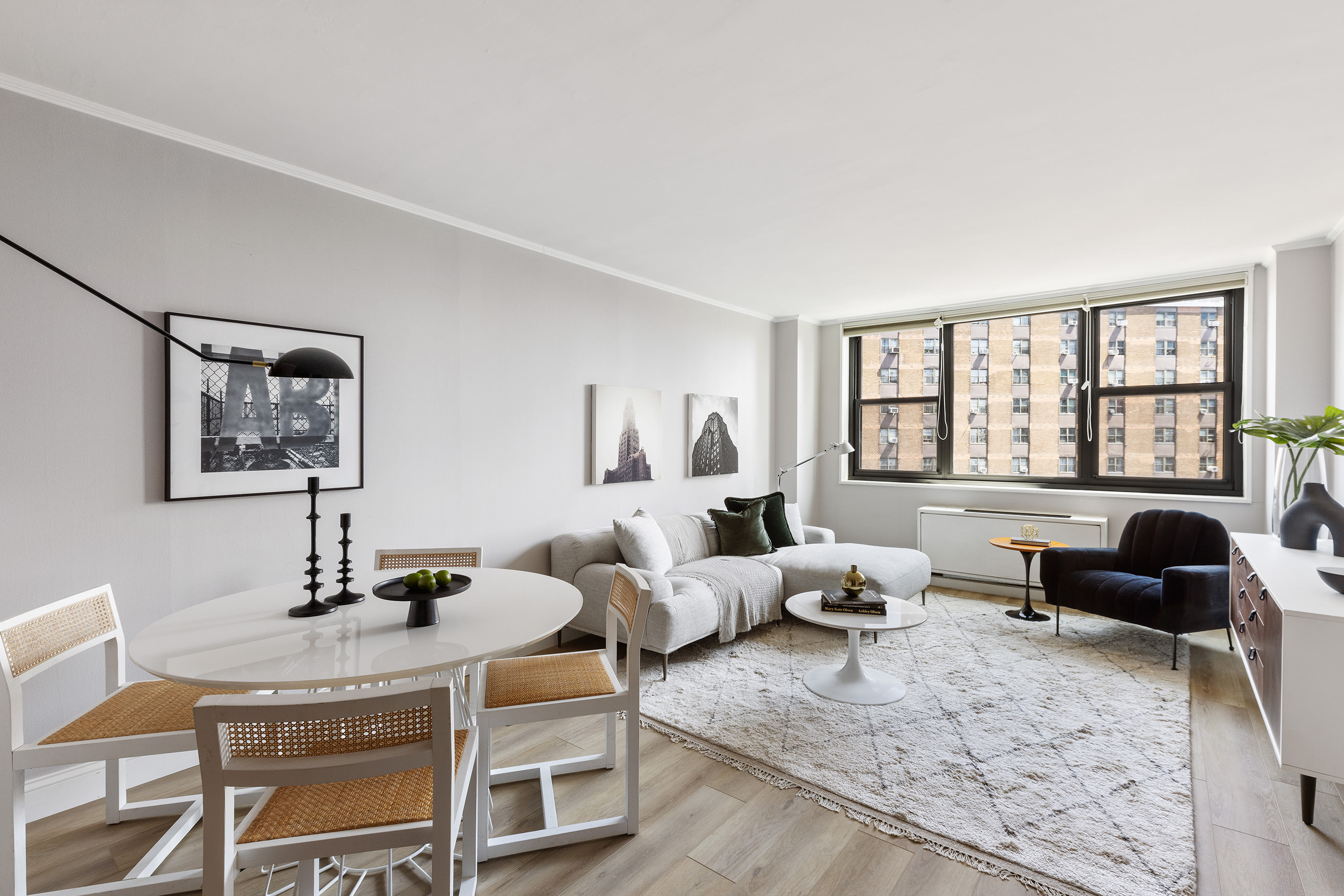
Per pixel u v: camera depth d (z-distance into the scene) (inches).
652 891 66.9
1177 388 175.9
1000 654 139.3
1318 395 138.8
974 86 78.2
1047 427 195.6
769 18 65.6
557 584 85.7
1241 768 91.0
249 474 97.3
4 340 76.9
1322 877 68.3
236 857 46.8
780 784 87.4
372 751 47.2
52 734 61.5
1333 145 93.4
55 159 80.2
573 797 84.7
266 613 72.9
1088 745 97.3
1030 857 71.4
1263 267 157.1
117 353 85.2
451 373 126.2
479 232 130.9
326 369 71.2
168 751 61.2
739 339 209.3
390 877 64.6
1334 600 78.9
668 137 92.2
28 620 62.7
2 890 58.6
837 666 131.3
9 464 77.5
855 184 108.9
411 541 119.3
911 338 219.1
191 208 91.8
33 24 66.2
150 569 88.4
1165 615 129.4
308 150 96.8
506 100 82.2
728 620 141.4
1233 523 161.5
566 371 150.9
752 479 215.0
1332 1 62.1
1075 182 107.9
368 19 65.9
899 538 215.0
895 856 72.4
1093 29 66.9
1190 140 92.4
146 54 71.9
